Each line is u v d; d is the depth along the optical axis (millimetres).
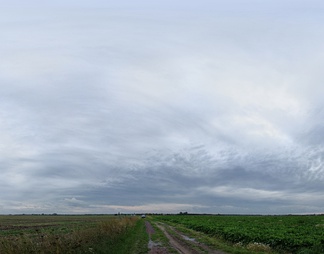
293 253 23125
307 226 49594
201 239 30406
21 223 84438
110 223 32656
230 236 31812
